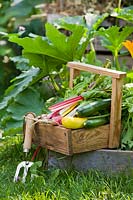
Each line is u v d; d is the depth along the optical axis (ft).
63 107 9.92
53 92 12.50
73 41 11.48
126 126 9.93
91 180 9.31
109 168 9.69
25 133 9.95
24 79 12.14
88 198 8.54
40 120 9.88
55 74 12.26
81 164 9.82
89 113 9.59
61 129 9.51
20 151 11.37
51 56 11.64
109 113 9.86
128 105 9.91
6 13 15.64
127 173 9.55
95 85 10.24
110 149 9.79
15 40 11.25
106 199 8.52
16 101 11.94
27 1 15.78
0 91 16.40
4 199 8.77
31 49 11.37
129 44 10.78
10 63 16.57
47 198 8.71
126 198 8.57
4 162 10.92
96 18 12.76
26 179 9.60
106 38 12.17
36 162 9.80
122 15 11.87
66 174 9.66
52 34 11.28
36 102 11.90
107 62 10.83
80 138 9.52
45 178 9.68
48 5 17.21
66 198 8.66
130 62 14.84
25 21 16.03
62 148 9.57
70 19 12.69
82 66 10.37
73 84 10.70
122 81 9.66
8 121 11.77
